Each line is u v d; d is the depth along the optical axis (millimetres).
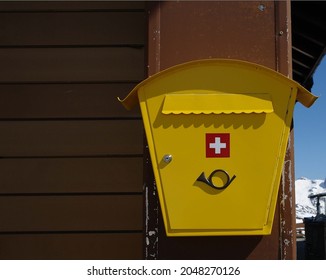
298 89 1682
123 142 2342
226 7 1908
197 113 1673
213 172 1660
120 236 2287
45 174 2338
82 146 2346
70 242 2293
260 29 1890
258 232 1655
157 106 1694
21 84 2396
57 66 2404
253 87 1688
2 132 2369
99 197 2314
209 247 1751
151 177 1797
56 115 2371
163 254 1758
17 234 2303
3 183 2336
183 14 1906
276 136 1663
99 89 2387
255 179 1655
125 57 2404
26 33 2432
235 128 1671
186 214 1659
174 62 1882
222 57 1879
